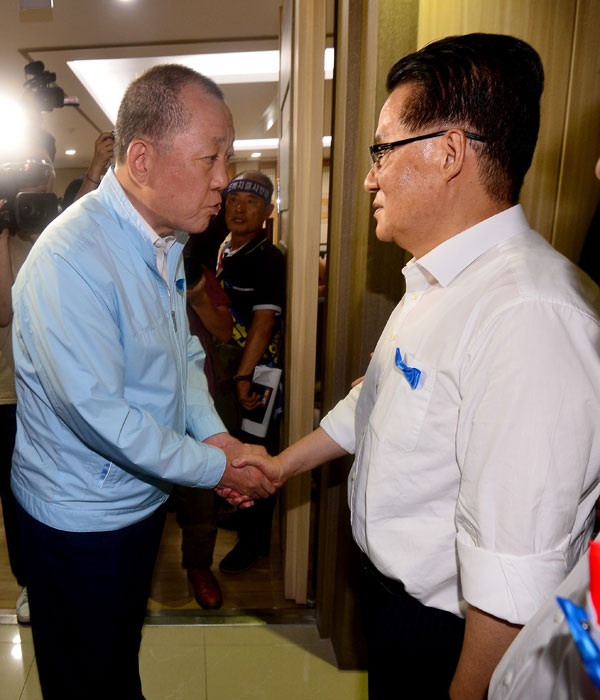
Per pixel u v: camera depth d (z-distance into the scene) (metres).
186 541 2.06
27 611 1.91
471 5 1.18
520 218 0.84
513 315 0.69
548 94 1.16
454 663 0.88
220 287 2.11
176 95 1.00
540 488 0.65
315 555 2.24
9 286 1.67
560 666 0.51
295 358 1.87
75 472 1.11
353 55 1.45
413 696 0.94
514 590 0.65
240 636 1.92
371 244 1.41
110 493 1.13
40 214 1.59
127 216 1.08
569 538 0.67
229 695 1.67
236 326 2.35
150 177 1.04
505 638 0.69
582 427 0.65
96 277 1.01
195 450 1.17
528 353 0.67
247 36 4.25
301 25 1.64
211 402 1.49
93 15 3.88
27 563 1.21
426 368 0.81
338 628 1.78
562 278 0.72
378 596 1.00
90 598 1.18
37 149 1.78
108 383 1.03
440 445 0.80
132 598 1.25
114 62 5.18
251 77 5.34
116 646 1.24
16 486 1.21
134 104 1.01
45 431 1.11
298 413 1.89
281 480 1.30
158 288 1.16
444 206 0.83
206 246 2.11
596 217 1.11
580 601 0.51
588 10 1.11
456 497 0.81
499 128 0.78
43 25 4.04
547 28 1.13
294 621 2.00
